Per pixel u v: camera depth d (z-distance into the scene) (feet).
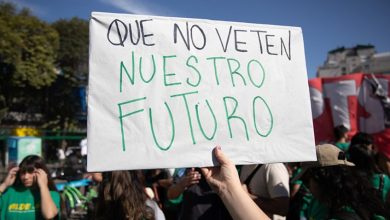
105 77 5.46
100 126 5.33
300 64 6.50
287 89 6.32
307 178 6.43
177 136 5.59
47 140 76.18
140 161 5.38
